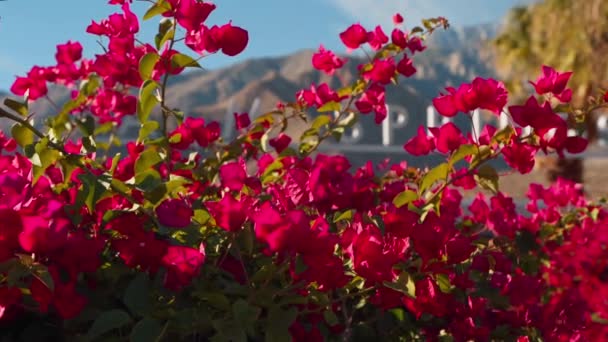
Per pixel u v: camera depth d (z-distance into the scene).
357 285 1.46
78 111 2.64
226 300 1.26
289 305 1.42
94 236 1.34
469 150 1.59
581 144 1.63
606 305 1.63
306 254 1.17
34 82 2.41
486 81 1.57
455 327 1.80
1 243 1.09
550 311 1.92
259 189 1.82
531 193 2.90
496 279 2.01
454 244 1.46
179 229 1.36
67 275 1.26
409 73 2.33
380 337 1.75
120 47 1.85
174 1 1.61
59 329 1.30
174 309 1.31
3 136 2.30
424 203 1.70
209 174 2.12
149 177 1.38
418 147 1.83
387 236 1.41
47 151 1.38
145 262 1.31
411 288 1.27
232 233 1.33
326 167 2.00
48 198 1.37
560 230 2.74
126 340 1.31
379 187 2.26
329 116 2.29
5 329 1.31
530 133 1.64
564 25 12.46
